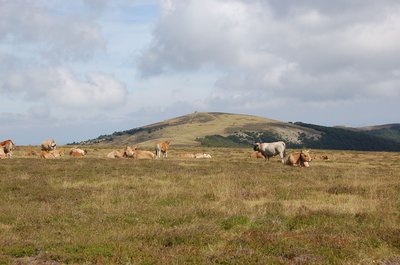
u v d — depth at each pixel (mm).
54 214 13836
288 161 35250
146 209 14727
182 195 17750
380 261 9078
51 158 42531
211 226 11906
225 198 16844
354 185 20172
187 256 9414
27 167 29875
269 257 9367
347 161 47281
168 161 39438
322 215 13359
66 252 9906
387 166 39344
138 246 10109
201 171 28250
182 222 12914
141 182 22062
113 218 13445
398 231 11109
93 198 17047
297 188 19609
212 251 9914
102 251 9859
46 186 20422
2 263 9008
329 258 9305
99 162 35844
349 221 12727
